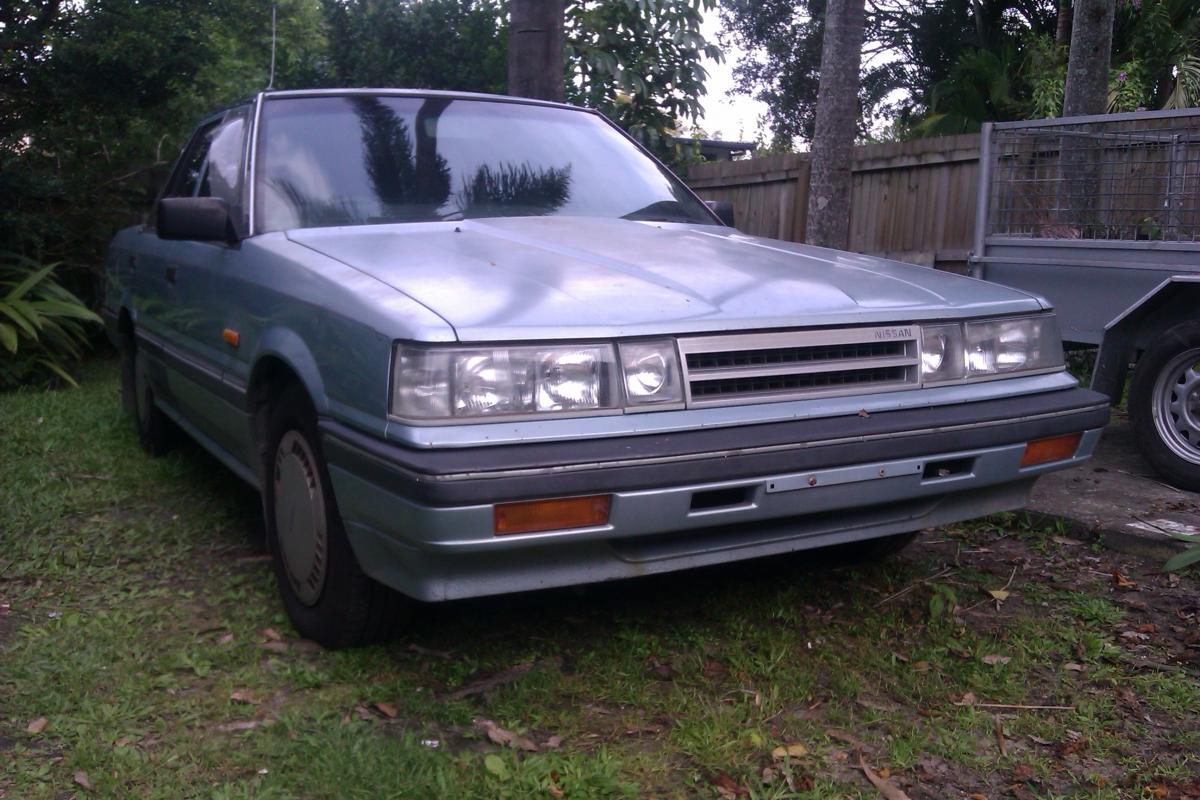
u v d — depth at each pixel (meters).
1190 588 3.79
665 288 2.95
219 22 8.92
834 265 3.52
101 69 7.88
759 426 2.79
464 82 10.13
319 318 2.96
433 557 2.59
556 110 4.56
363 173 3.81
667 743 2.70
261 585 3.72
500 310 2.66
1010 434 3.12
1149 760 2.66
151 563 3.93
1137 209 5.21
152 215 5.35
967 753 2.67
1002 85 16.62
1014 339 3.31
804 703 2.92
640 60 10.25
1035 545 4.24
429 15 10.09
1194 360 4.82
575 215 3.93
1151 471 5.13
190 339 4.17
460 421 2.53
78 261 8.56
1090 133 5.36
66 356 7.73
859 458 2.86
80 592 3.64
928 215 8.88
